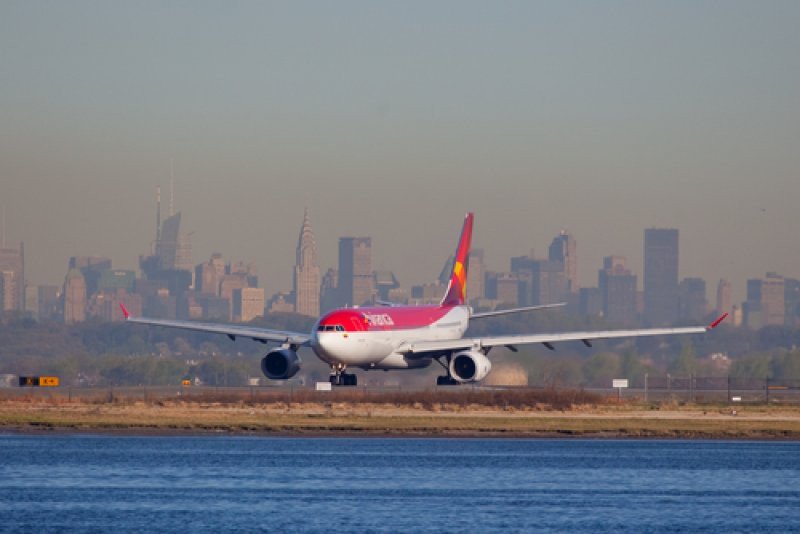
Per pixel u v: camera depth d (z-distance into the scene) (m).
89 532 192.12
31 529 194.38
